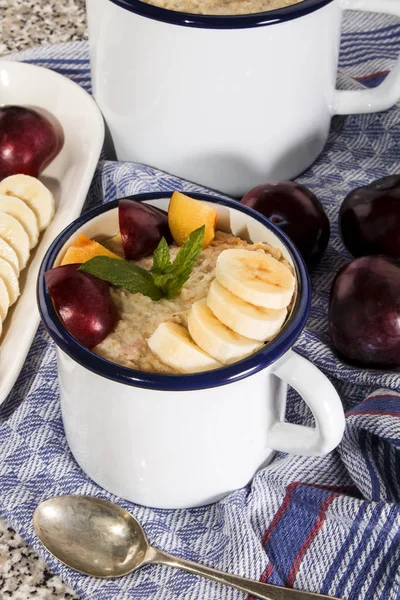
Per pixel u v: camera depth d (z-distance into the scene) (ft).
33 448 1.81
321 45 1.96
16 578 1.69
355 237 1.94
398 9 1.98
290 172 2.12
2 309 1.91
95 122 2.14
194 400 1.58
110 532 1.69
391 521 1.68
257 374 1.59
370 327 1.78
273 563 1.69
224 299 1.59
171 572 1.68
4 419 1.84
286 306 1.62
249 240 1.76
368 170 2.21
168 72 1.92
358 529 1.70
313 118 2.07
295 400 1.87
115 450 1.67
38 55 2.37
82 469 1.78
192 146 2.02
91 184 2.18
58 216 2.08
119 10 1.88
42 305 1.62
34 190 2.09
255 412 1.65
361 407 1.78
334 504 1.71
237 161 2.04
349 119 2.28
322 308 1.96
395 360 1.83
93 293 1.61
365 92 2.14
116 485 1.73
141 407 1.59
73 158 2.19
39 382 1.89
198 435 1.63
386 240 1.90
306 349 1.87
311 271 2.02
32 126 2.14
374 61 2.44
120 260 1.65
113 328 1.63
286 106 1.99
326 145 2.26
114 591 1.66
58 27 2.58
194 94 1.94
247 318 1.57
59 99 2.23
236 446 1.67
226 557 1.69
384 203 1.91
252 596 1.65
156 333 1.59
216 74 1.91
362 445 1.80
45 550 1.68
